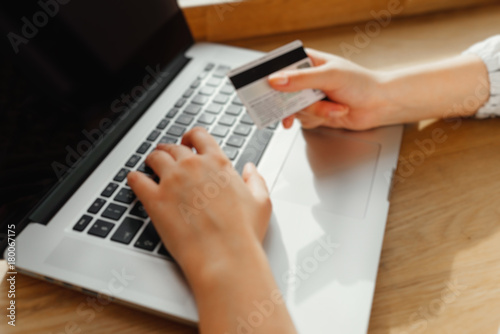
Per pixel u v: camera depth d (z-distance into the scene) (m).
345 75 0.52
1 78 0.42
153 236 0.44
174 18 0.68
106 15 0.54
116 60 0.56
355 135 0.56
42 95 0.46
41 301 0.42
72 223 0.45
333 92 0.53
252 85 0.51
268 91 0.51
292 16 0.77
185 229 0.40
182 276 0.40
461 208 0.47
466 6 0.79
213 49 0.71
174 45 0.68
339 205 0.46
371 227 0.44
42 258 0.43
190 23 0.76
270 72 0.51
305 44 0.76
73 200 0.48
